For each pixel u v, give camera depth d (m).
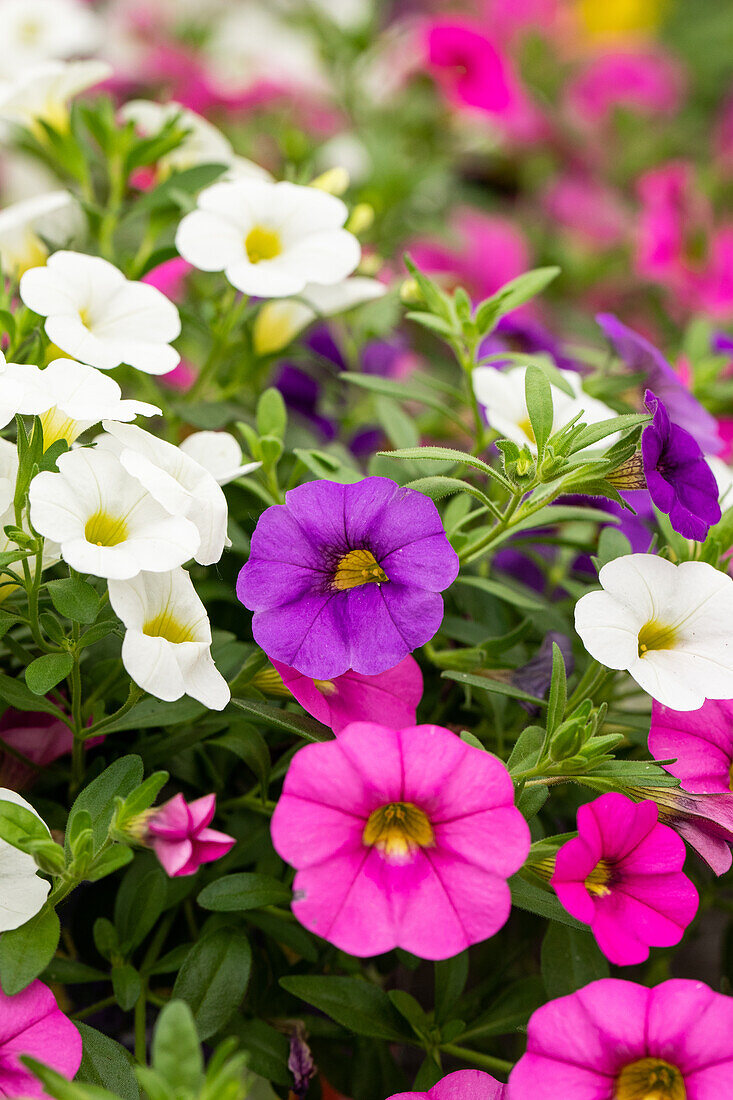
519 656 0.41
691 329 0.51
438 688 0.41
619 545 0.39
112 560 0.35
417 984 0.42
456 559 0.36
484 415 0.44
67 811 0.38
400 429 0.43
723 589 0.37
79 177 0.47
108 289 0.40
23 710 0.38
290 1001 0.40
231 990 0.37
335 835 0.35
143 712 0.38
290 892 0.37
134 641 0.35
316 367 0.49
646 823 0.36
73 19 0.64
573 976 0.38
